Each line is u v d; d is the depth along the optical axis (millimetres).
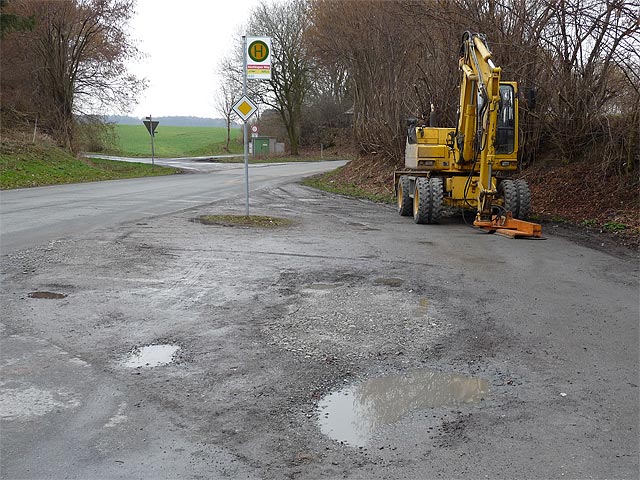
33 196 19656
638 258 10461
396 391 4836
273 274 8836
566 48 16812
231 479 3549
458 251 10969
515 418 4371
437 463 3748
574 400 4688
